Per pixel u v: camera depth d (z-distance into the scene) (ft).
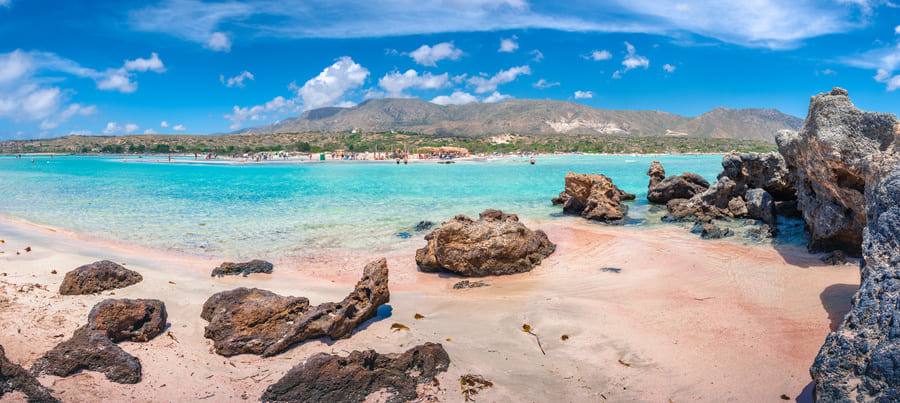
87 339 19.21
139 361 19.21
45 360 17.92
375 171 200.34
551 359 20.65
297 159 327.67
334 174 176.86
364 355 18.74
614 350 21.48
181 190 104.94
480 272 37.40
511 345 22.20
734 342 21.74
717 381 18.28
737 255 40.37
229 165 258.57
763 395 17.10
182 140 631.56
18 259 36.81
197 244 46.62
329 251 44.52
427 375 18.84
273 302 23.11
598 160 357.20
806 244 43.70
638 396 17.39
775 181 63.62
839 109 34.30
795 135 44.65
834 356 14.61
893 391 12.23
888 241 18.17
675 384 18.19
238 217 63.52
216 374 19.13
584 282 34.24
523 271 38.32
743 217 60.03
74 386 17.07
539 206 77.66
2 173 172.86
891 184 19.35
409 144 570.46
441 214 66.85
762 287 30.48
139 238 48.80
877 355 13.11
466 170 208.13
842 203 36.04
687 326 24.04
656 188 81.15
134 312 22.44
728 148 638.94
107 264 30.89
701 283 32.19
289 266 38.96
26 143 605.31
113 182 129.59
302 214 66.54
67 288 28.40
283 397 17.17
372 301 25.75
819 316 24.35
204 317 25.50
